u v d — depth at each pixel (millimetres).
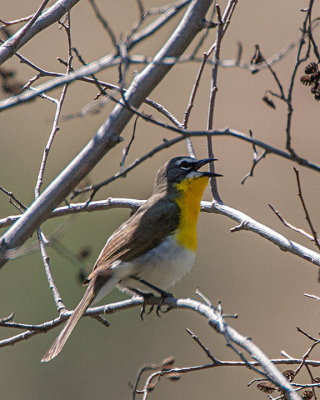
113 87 8492
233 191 17328
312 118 17750
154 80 6395
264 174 17625
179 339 15250
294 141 17594
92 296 7992
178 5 5500
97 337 15352
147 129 17906
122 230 8664
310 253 7613
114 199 9133
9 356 15281
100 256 8547
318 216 16594
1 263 5719
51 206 5902
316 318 15406
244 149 17906
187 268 8758
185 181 8953
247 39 19078
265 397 13844
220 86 18781
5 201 17016
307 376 10914
